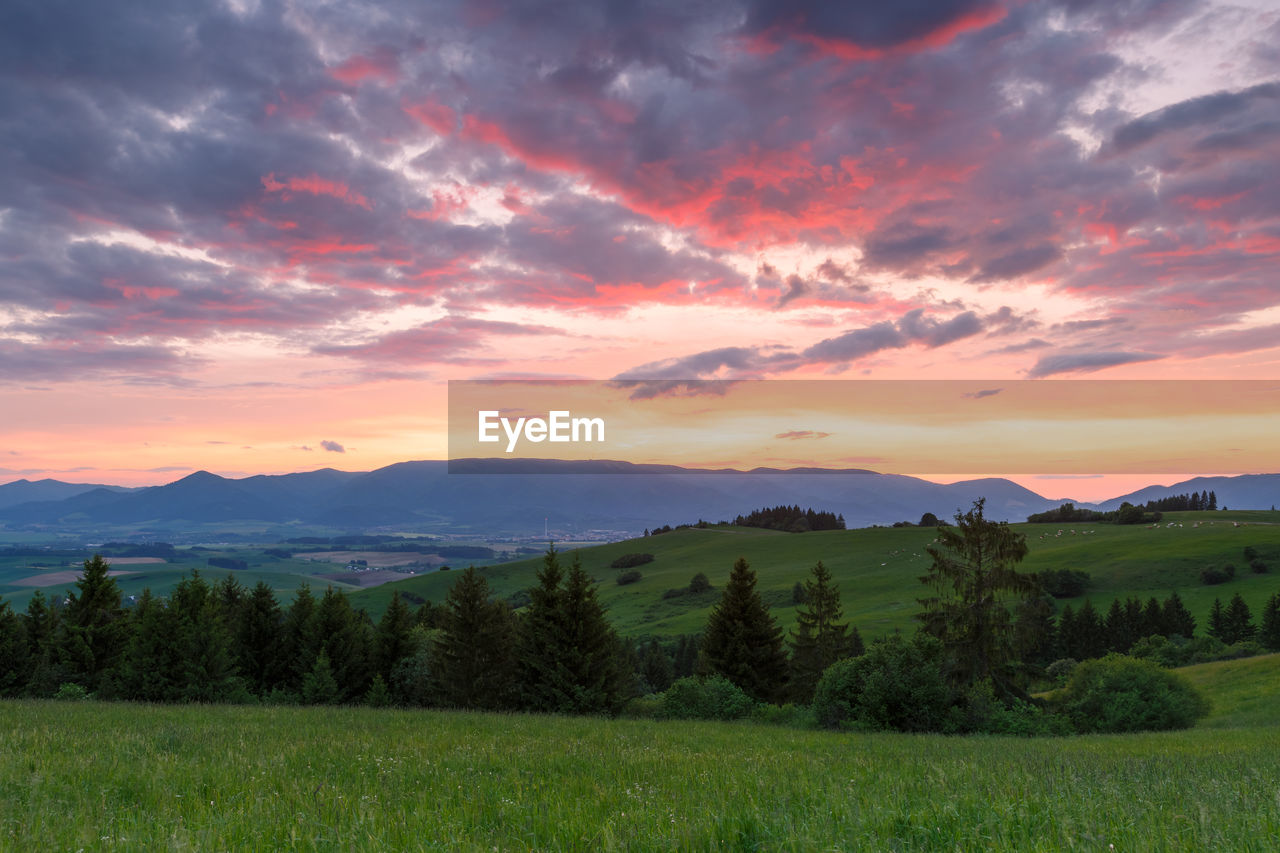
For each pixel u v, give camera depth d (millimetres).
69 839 4977
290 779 7824
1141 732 29062
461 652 53344
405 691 58938
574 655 46719
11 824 5258
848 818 5504
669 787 7758
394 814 5980
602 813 6133
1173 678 35219
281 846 5016
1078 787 7270
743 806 6242
